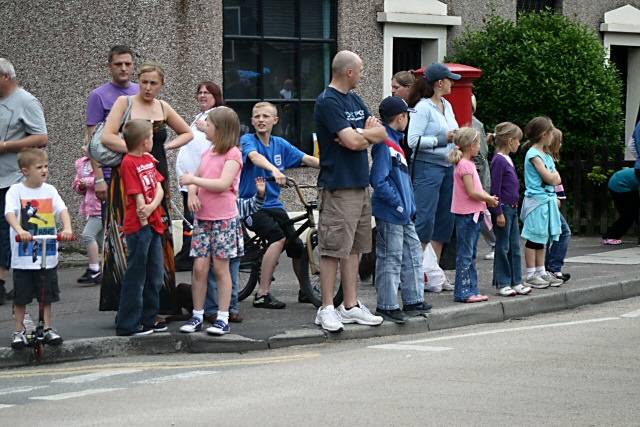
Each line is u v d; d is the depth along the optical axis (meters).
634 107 32.72
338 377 12.09
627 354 13.25
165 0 21.55
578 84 25.62
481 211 16.98
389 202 15.44
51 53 21.33
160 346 14.31
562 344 14.00
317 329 15.17
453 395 11.05
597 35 30.39
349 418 10.10
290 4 23.94
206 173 14.65
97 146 14.26
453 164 17.09
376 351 13.88
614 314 17.06
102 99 16.55
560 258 18.91
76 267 20.64
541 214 18.27
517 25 26.72
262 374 12.46
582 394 11.08
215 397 11.20
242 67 23.28
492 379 11.83
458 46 26.84
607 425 9.86
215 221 14.56
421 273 16.17
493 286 18.61
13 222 13.47
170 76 21.69
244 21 23.23
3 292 16.84
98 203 18.62
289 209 23.86
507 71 25.62
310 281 16.56
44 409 10.84
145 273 14.19
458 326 16.39
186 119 21.94
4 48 21.42
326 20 24.58
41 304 13.60
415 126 17.48
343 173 14.72
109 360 13.90
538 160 18.27
